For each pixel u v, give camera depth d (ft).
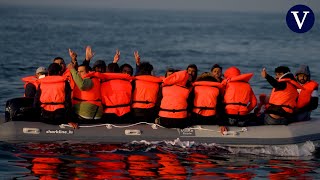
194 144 42.65
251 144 43.09
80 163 38.29
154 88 43.09
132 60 127.44
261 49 168.86
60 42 181.27
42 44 168.86
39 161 38.52
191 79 45.29
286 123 44.73
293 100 44.47
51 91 41.75
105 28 314.35
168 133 42.96
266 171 38.11
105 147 41.88
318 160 41.47
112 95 42.91
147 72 43.96
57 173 36.14
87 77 42.11
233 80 43.55
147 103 43.01
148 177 35.81
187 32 286.46
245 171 37.93
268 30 329.72
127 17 652.07
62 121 42.63
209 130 43.29
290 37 243.60
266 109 45.06
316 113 60.90
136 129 42.91
